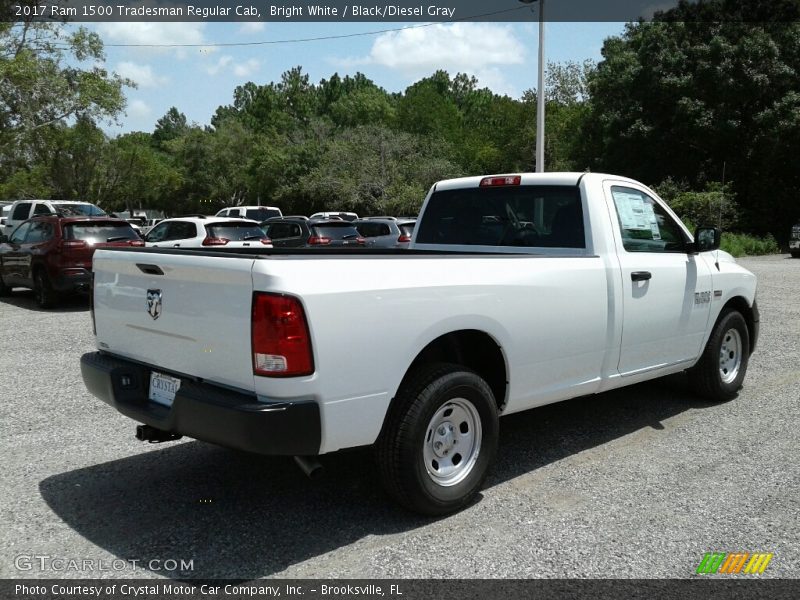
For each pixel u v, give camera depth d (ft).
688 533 12.41
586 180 16.63
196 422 11.55
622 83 110.22
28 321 37.86
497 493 14.24
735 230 100.12
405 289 12.04
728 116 98.94
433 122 250.78
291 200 201.77
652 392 21.91
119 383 13.51
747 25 100.48
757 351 27.91
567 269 15.01
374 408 11.76
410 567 11.29
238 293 11.14
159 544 12.09
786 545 11.98
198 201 243.40
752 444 17.02
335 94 364.58
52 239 42.06
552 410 20.07
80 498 13.98
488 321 13.37
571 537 12.29
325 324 11.05
